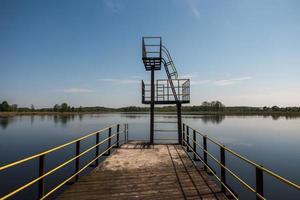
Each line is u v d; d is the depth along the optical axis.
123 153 9.53
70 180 6.28
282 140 33.38
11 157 22.05
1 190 13.37
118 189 5.63
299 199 12.65
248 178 15.94
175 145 11.34
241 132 43.25
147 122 69.81
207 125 59.62
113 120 84.31
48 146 27.59
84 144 28.17
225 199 5.06
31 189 13.38
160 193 5.39
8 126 56.69
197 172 6.95
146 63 12.20
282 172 17.58
